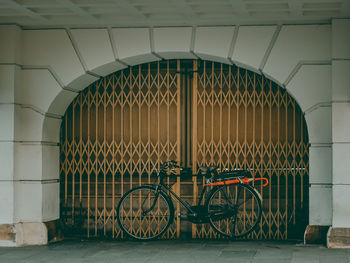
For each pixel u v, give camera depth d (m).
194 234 8.53
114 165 8.64
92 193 8.70
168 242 8.23
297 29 7.60
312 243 7.68
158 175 8.29
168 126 8.52
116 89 8.64
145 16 7.52
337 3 6.94
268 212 8.35
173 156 8.52
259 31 7.67
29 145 8.10
